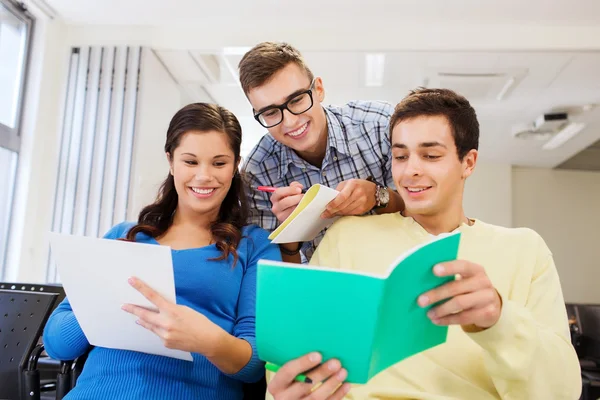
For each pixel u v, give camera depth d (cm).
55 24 395
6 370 159
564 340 110
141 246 102
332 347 83
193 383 126
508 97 486
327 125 183
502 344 93
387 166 190
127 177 382
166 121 442
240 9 379
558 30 388
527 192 743
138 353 127
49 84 388
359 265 134
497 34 390
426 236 131
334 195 133
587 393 293
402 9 371
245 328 132
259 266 81
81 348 140
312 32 401
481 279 86
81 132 392
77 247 109
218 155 143
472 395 111
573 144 623
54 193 385
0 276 353
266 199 191
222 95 500
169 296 107
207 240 150
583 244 731
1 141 346
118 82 398
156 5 376
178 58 423
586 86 457
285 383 87
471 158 132
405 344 89
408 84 466
